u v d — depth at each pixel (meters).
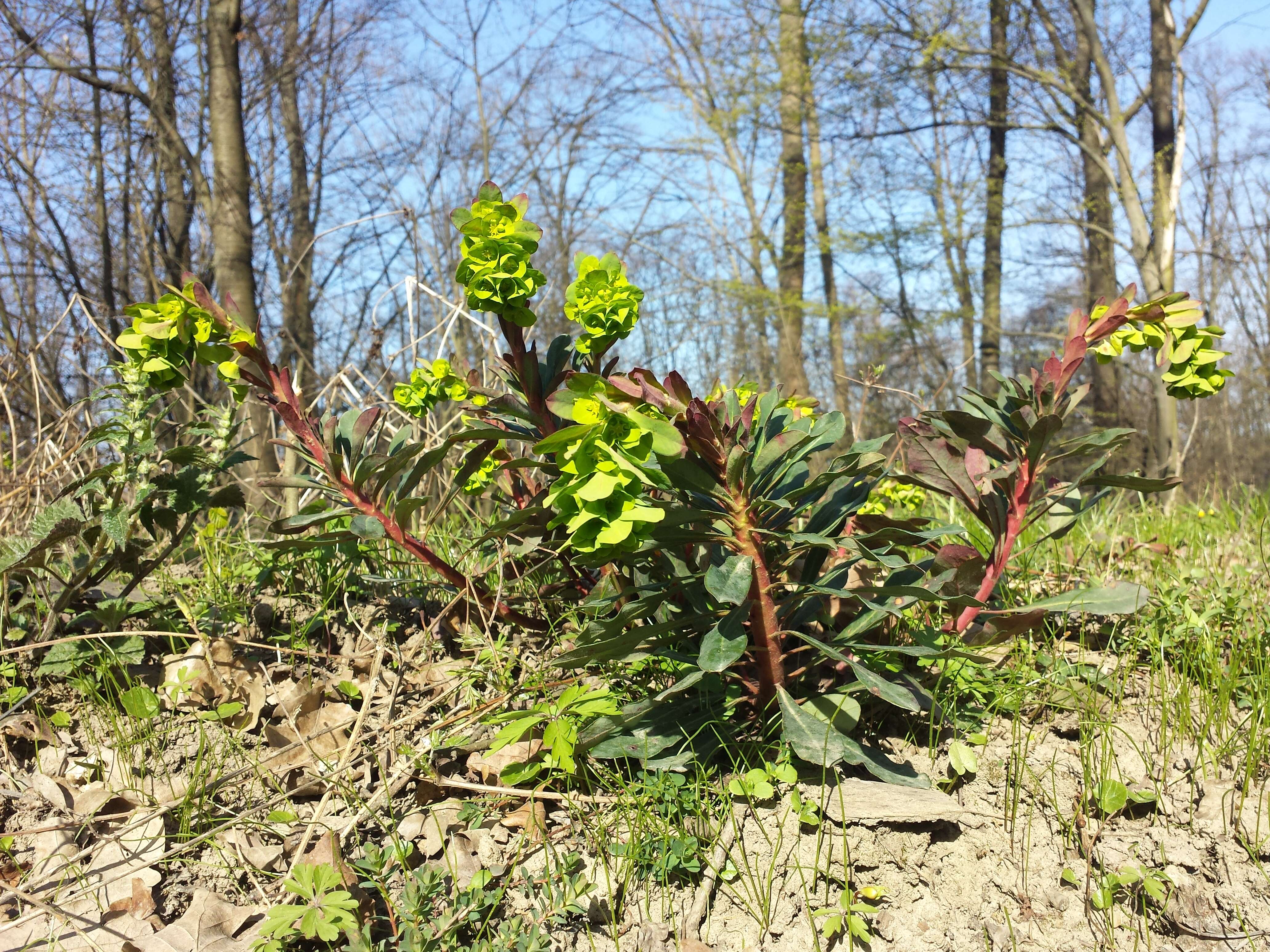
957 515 3.95
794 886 1.71
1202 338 2.02
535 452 1.51
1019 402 2.12
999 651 2.43
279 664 2.40
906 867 1.76
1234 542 3.82
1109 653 2.53
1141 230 12.33
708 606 1.95
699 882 1.72
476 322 3.44
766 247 16.38
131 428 2.21
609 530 1.47
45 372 5.51
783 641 2.09
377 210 15.27
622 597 2.25
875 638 2.32
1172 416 11.47
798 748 1.78
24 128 11.63
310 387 4.39
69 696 2.28
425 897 1.61
